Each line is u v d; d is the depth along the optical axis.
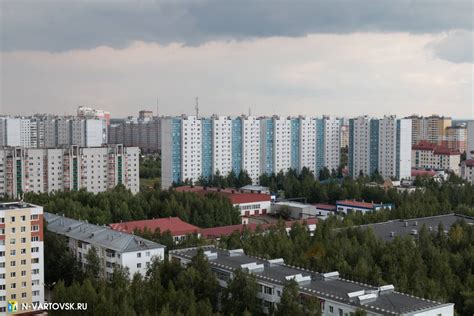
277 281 169.75
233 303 167.38
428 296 177.88
